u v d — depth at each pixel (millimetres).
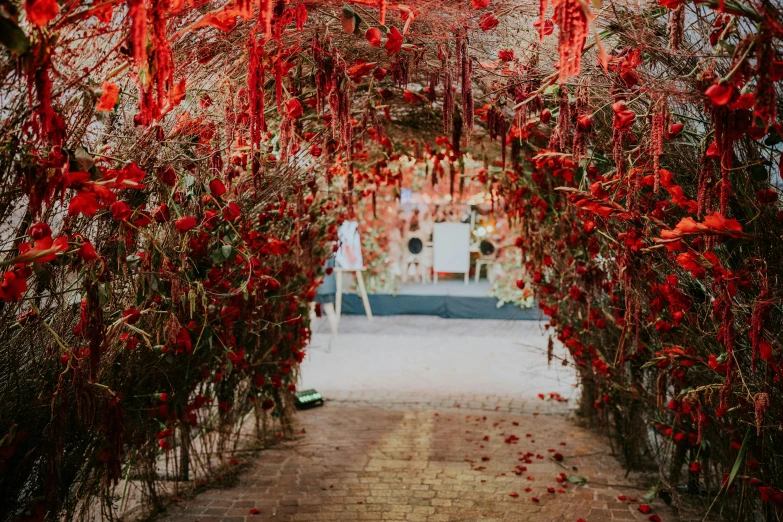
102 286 2246
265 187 3637
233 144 3133
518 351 8680
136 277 2844
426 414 5906
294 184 4043
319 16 2775
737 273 2230
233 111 2881
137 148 2527
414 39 2992
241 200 3365
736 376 2447
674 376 3162
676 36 2088
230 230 3109
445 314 10961
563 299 4648
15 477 2537
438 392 6699
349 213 5277
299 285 5340
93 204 1804
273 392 4770
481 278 12859
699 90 2020
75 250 2146
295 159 3756
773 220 2357
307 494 4105
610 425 5180
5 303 2258
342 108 2637
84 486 3074
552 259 4730
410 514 3818
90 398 2316
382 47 3125
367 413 5953
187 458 4270
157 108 1827
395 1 2609
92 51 2295
